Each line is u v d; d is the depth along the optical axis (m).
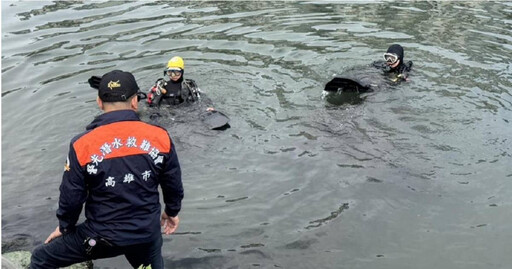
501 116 7.16
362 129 6.88
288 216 5.18
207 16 12.16
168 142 3.65
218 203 5.41
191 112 7.38
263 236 4.89
